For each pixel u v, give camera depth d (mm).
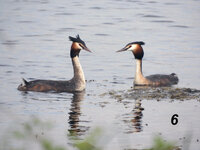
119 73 19578
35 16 32094
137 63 17906
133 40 25547
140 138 11859
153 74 19281
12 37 25766
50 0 39281
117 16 32500
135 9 35375
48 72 19328
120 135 12055
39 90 16422
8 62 20719
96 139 7285
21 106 14594
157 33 27438
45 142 7203
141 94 16281
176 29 28719
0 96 15688
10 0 38656
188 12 34281
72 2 38531
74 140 11422
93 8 35719
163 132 12383
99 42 25094
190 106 14883
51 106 14680
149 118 13594
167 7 36312
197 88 17312
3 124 12758
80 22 30297
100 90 16922
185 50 23484
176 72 19797
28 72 19219
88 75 19156
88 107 14633
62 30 27906
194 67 20562
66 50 23344
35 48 23562
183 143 11586
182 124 13125
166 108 14633
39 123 7910
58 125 12711
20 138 7645
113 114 13906
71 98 15734
